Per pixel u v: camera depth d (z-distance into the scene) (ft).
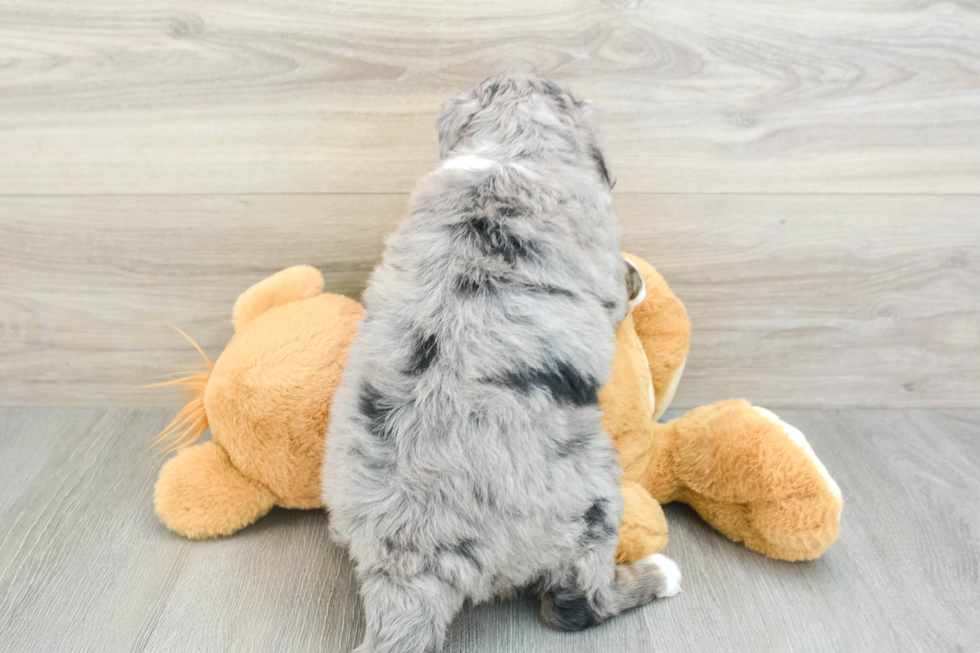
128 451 5.51
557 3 4.80
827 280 5.71
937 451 5.61
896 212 5.48
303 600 4.19
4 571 4.36
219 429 4.51
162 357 5.94
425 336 3.52
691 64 4.99
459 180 3.85
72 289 5.67
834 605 4.19
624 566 4.23
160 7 4.76
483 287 3.54
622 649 3.88
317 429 4.42
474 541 3.44
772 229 5.52
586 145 4.22
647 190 5.38
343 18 4.81
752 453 4.33
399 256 3.83
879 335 5.92
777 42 4.94
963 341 5.94
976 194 5.42
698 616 4.09
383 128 5.15
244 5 4.76
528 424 3.44
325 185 5.32
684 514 4.96
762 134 5.21
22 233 5.45
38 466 5.31
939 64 5.02
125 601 4.17
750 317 5.84
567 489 3.56
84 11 4.77
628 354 4.51
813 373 6.07
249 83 5.00
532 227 3.67
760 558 4.54
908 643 3.95
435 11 4.80
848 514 4.92
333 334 4.54
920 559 4.55
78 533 4.67
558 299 3.62
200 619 4.05
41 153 5.18
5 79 4.95
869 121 5.19
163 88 5.00
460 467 3.39
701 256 5.61
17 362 5.92
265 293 4.89
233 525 4.58
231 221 5.43
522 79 4.31
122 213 5.39
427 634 3.43
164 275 5.63
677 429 4.72
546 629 3.99
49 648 3.87
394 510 3.44
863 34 4.93
